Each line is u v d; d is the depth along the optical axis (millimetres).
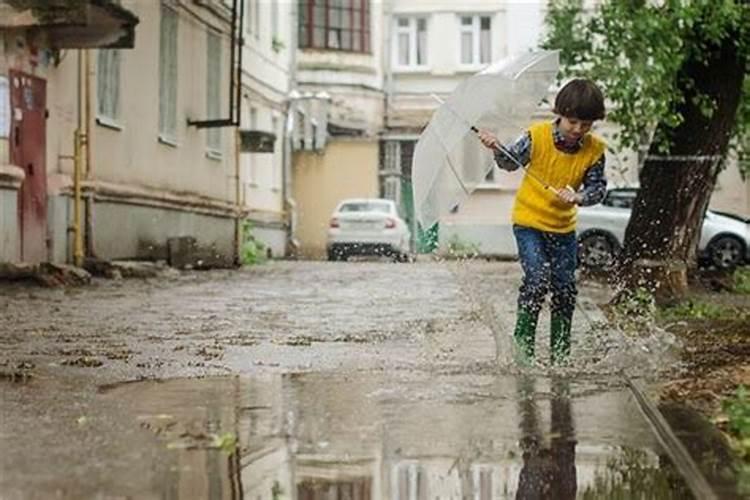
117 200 22203
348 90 43750
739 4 13852
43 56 19203
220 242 29875
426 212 8375
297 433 5645
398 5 45406
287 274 24516
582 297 15250
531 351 8359
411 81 45656
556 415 6148
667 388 6941
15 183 17969
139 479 4664
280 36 40469
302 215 43250
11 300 14891
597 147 8203
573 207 8336
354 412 6238
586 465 4996
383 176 44312
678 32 13875
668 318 12102
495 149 8133
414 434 5633
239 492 4508
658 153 14758
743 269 20891
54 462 4941
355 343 9938
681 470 4883
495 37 46031
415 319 12648
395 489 4590
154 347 9586
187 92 27453
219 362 8508
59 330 11078
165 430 5684
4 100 17906
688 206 14664
